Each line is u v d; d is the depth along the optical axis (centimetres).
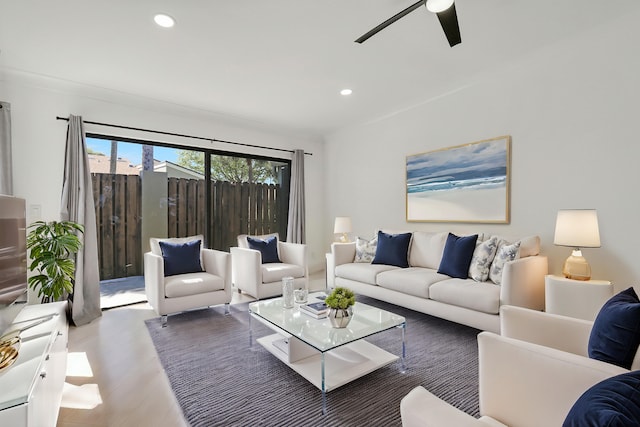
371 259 397
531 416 105
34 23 229
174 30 241
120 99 369
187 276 332
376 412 171
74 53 273
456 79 341
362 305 255
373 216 483
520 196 318
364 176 495
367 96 383
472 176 356
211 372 214
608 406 62
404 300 314
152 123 399
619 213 257
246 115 446
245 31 244
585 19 241
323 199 577
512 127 322
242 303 378
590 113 271
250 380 204
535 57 295
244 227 494
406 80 340
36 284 282
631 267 251
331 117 462
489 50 282
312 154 564
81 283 318
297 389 193
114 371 216
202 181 452
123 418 168
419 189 413
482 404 117
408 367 218
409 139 426
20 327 169
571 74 281
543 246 302
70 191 324
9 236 177
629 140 251
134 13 219
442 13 186
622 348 104
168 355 239
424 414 89
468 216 360
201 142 443
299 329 203
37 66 295
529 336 151
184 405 178
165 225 420
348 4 215
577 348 140
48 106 329
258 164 510
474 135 354
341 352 218
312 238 564
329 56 286
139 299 395
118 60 287
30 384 114
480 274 291
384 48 274
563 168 288
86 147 335
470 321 263
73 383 202
